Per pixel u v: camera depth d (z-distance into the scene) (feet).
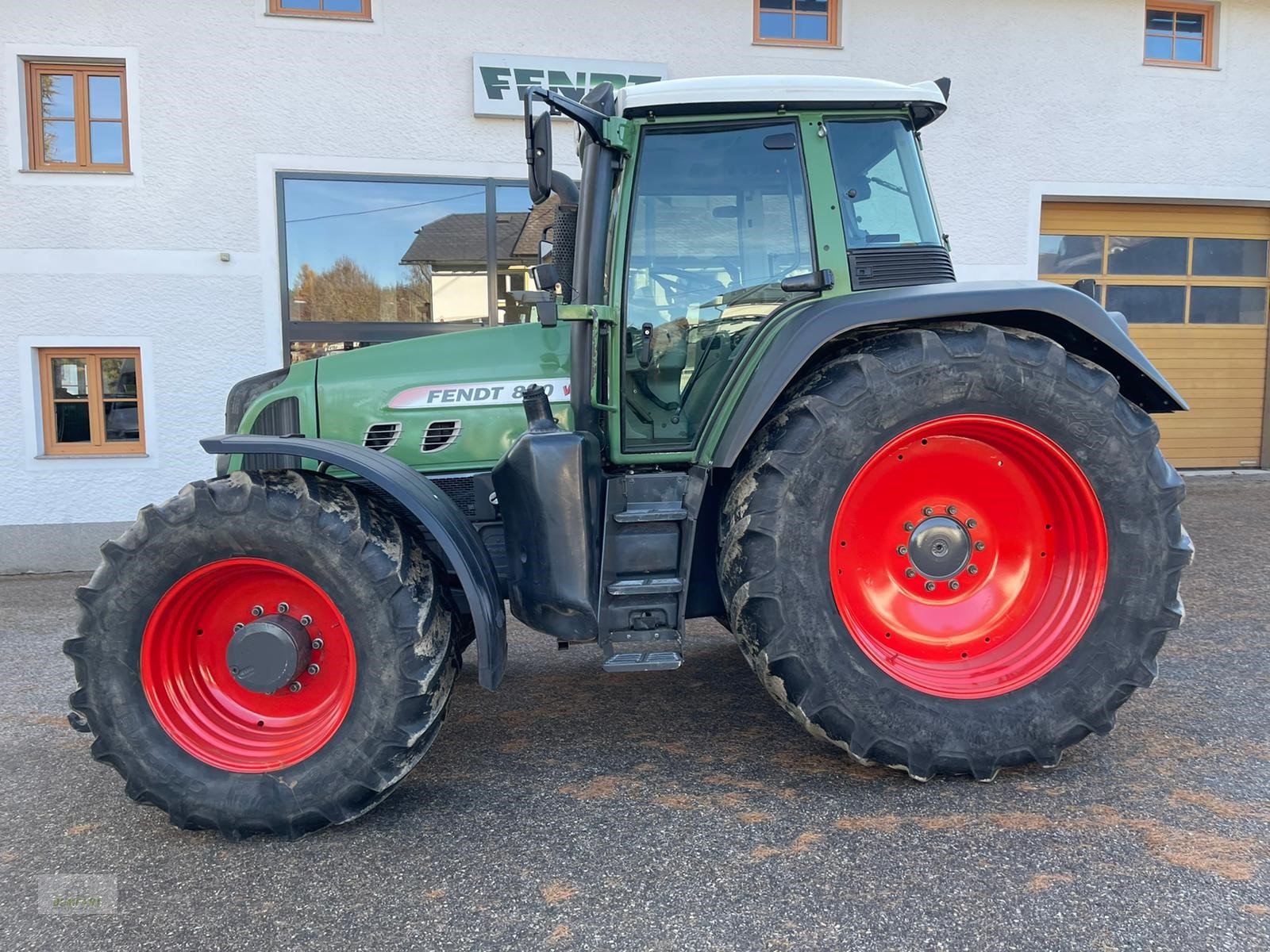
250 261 20.68
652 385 8.76
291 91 20.53
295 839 7.25
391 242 21.45
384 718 7.09
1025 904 6.04
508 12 21.25
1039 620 8.20
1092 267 26.02
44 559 20.51
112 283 20.20
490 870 6.69
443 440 9.14
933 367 7.54
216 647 7.75
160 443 20.70
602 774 8.41
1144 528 7.80
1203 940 5.61
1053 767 8.12
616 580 7.98
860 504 7.98
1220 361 27.09
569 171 21.62
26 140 19.92
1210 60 25.23
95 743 7.23
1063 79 24.11
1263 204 26.02
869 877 6.41
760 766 8.48
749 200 8.63
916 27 23.21
